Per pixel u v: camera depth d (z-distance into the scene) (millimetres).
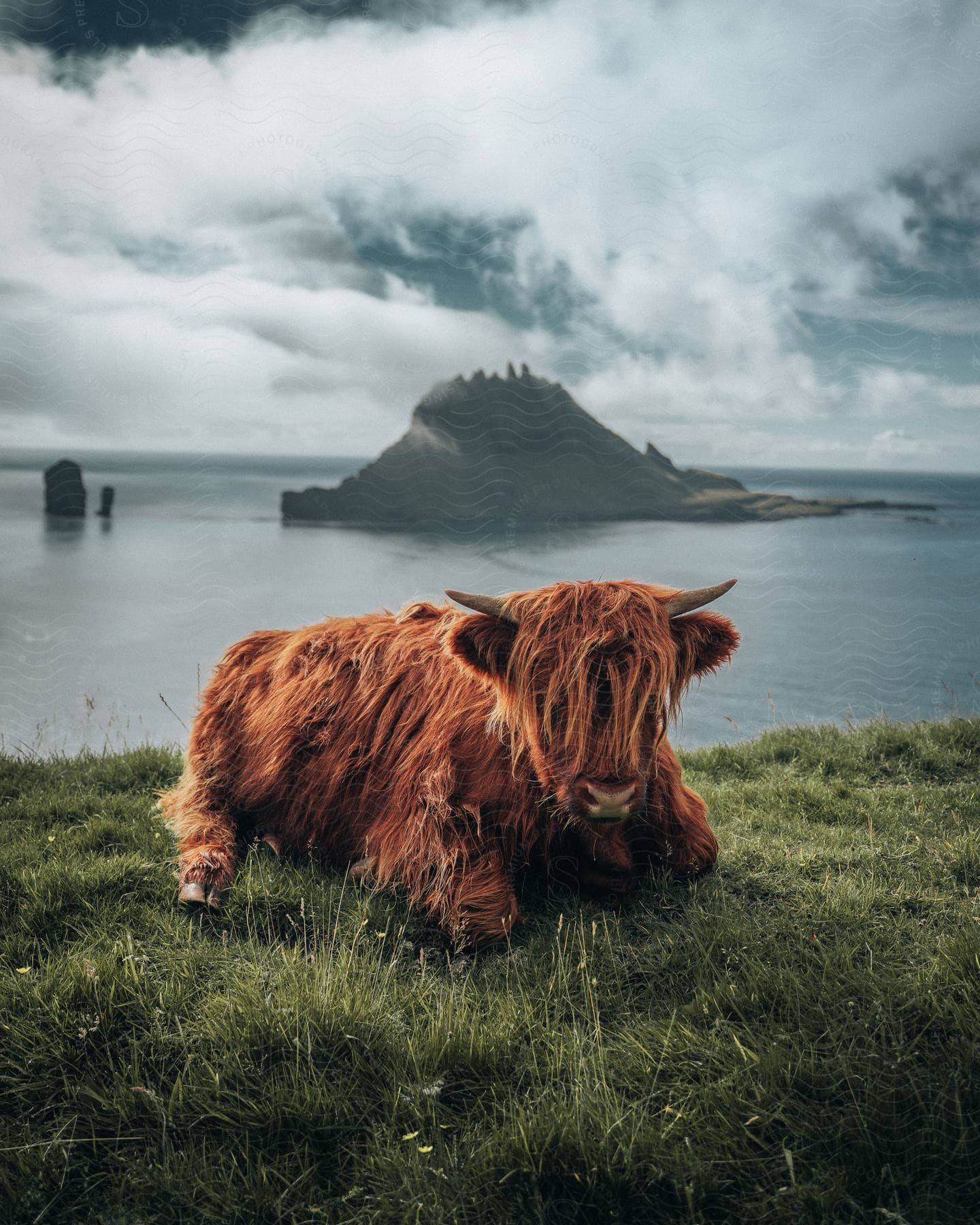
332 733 3967
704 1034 2559
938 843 3926
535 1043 2600
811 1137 2133
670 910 3385
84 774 5512
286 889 3549
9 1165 2232
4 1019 2701
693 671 3193
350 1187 2160
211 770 4270
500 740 3305
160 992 2783
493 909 3160
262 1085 2420
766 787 5004
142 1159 2242
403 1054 2539
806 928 3217
